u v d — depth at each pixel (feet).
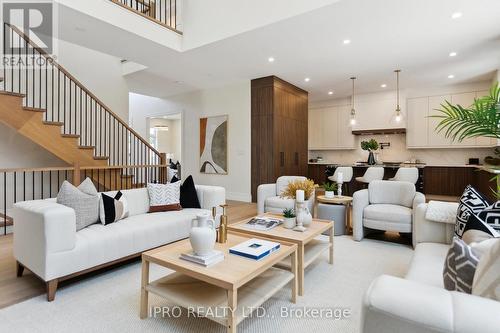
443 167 22.65
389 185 12.57
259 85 20.76
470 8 11.03
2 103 12.41
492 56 16.14
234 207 18.90
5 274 8.29
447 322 2.50
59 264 6.97
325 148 28.07
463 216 6.49
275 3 12.20
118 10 12.69
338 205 13.15
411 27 12.52
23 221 7.59
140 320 6.12
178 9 17.46
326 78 20.56
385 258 9.88
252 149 21.24
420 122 23.25
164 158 18.11
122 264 9.32
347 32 13.14
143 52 15.64
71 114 18.95
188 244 6.98
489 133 6.59
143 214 10.75
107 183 16.48
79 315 6.28
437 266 5.69
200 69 18.65
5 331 5.69
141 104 29.30
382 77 20.29
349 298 7.15
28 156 16.87
